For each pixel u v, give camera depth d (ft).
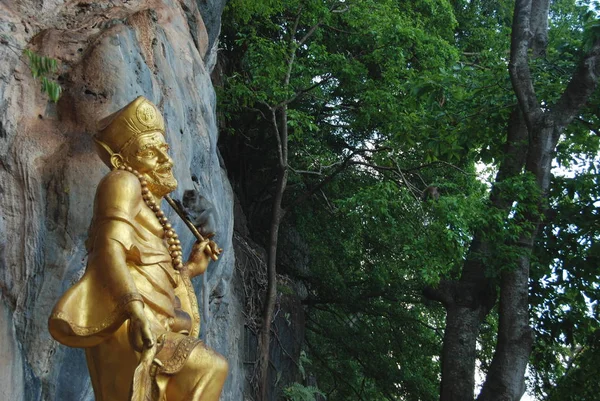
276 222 47.24
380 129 57.98
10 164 19.10
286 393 48.08
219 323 33.71
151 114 16.39
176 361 14.46
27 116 19.88
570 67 47.29
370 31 54.24
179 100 24.66
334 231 60.59
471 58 65.51
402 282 59.47
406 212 51.96
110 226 15.05
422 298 61.11
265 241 59.26
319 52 51.93
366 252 61.26
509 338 42.52
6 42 20.08
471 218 42.42
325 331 61.21
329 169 58.49
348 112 59.31
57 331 14.34
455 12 67.41
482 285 46.68
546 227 47.88
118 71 20.79
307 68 51.34
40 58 19.66
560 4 62.54
